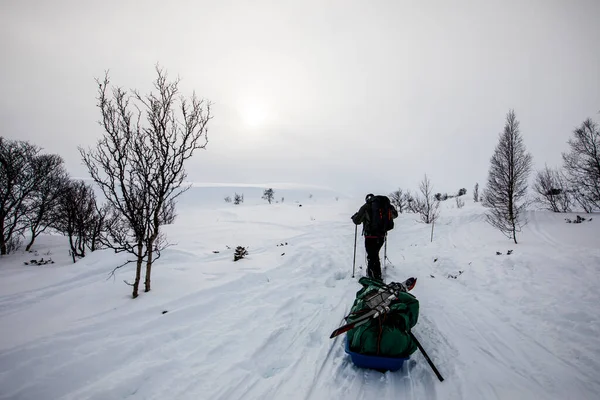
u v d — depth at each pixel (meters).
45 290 5.45
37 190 15.06
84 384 2.31
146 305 3.76
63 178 15.85
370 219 5.20
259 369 2.64
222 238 12.37
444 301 4.22
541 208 15.08
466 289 4.74
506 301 3.99
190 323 3.44
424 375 2.46
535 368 2.51
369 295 2.92
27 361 2.45
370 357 2.43
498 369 2.51
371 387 2.32
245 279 5.02
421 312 3.81
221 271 5.48
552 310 3.48
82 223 10.52
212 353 2.85
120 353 2.72
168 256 7.10
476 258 6.32
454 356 2.73
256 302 4.17
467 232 11.29
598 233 8.26
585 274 4.38
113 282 4.79
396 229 14.63
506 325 3.33
